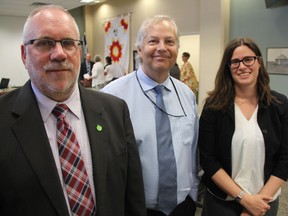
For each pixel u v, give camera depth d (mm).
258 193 1561
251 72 1554
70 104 1092
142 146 1427
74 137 1062
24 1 8000
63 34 995
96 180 1061
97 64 8289
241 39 1591
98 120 1147
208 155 1620
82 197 1022
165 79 1534
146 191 1424
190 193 1600
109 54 9977
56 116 1053
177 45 1484
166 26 1435
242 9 5562
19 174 920
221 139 1583
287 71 4895
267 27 5152
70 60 1017
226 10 5754
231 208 1589
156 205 1432
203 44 6125
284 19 4859
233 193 1517
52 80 997
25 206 919
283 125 1563
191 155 1596
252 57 1546
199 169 1760
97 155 1085
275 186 1527
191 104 1646
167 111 1510
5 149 933
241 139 1529
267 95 1570
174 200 1442
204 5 5996
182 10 7102
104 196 1074
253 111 1584
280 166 1556
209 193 1686
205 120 1628
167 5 7500
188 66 7395
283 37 4914
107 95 1274
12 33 10617
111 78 8578
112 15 9688
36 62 990
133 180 1242
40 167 950
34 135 981
